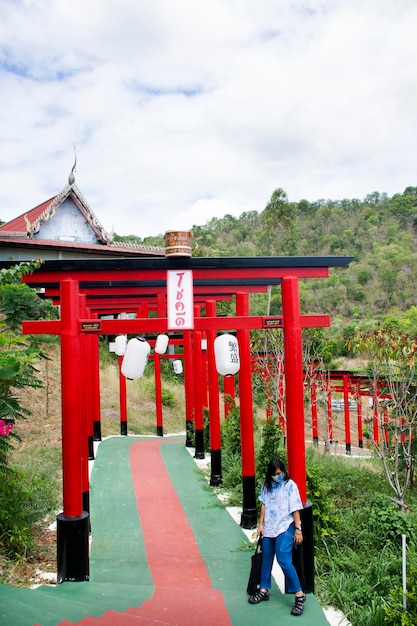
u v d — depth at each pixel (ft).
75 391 16.61
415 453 30.45
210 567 18.89
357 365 95.96
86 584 15.96
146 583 17.31
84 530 16.35
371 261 190.29
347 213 255.29
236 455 33.27
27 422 44.96
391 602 15.60
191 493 29.35
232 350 18.67
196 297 32.53
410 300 165.78
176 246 17.39
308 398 59.31
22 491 21.25
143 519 24.79
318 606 15.21
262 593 15.35
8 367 17.90
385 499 23.77
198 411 39.37
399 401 28.86
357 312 159.53
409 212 247.70
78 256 56.18
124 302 35.91
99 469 35.83
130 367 18.65
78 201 64.39
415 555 18.72
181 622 13.65
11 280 17.83
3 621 11.86
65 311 16.71
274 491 15.67
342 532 21.17
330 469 30.37
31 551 18.98
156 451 42.42
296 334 17.52
